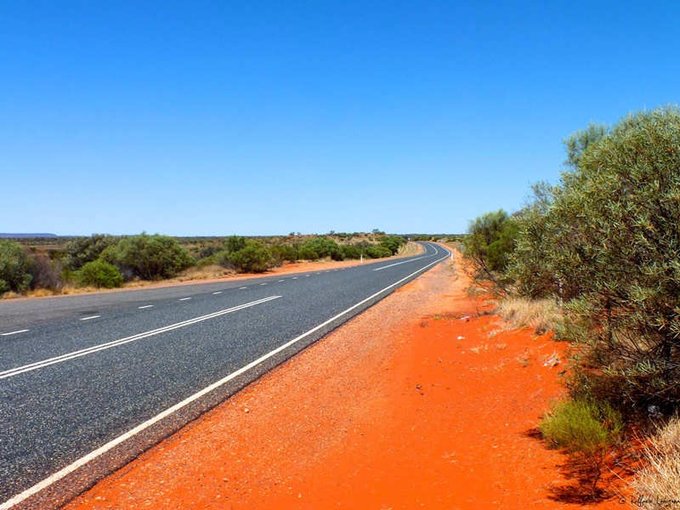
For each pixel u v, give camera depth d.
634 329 4.22
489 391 6.08
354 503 3.72
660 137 4.11
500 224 17.64
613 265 4.14
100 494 3.97
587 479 3.62
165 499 3.88
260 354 8.93
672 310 3.86
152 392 6.68
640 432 4.09
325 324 12.14
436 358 8.11
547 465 3.95
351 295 18.84
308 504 3.75
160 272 33.41
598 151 4.72
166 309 15.23
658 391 4.14
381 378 7.28
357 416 5.70
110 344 9.86
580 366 5.24
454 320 11.80
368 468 4.33
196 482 4.16
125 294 20.92
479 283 15.94
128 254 32.28
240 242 39.56
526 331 8.33
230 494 3.95
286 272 36.41
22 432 5.26
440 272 31.59
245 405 6.18
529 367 6.53
